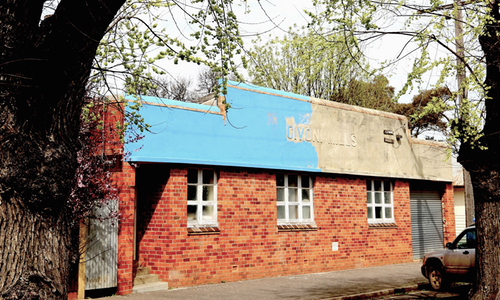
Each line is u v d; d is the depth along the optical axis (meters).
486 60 8.44
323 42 7.93
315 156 14.99
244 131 13.05
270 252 13.20
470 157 8.80
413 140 19.31
